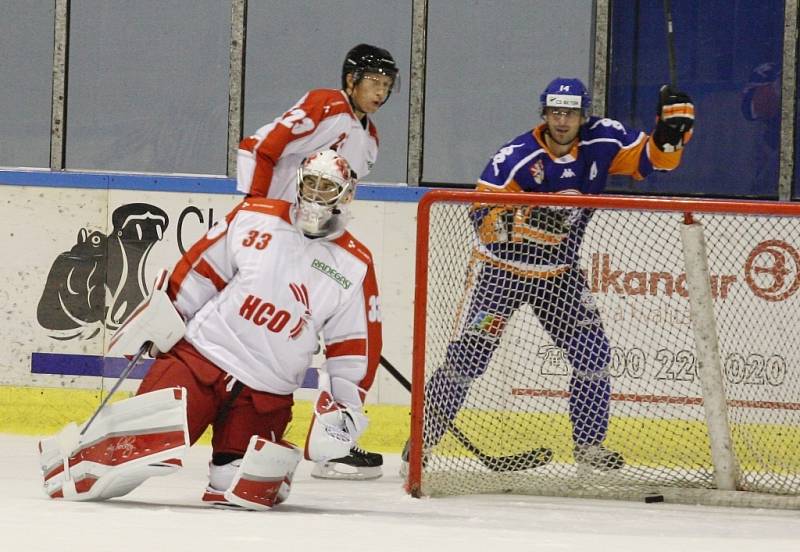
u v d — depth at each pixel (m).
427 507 14.63
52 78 22.97
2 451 19.31
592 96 22.11
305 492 16.02
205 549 10.59
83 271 21.95
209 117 22.81
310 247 13.63
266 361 13.64
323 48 22.59
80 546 10.51
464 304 17.00
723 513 14.95
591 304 17.27
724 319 18.31
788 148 21.95
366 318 13.78
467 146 22.34
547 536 12.30
